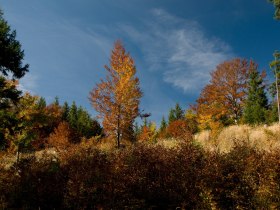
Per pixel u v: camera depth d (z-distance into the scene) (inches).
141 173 323.0
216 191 279.1
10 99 589.3
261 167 294.7
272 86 952.9
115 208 283.6
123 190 292.0
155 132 1300.4
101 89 802.2
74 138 1363.2
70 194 300.2
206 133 676.7
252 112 1085.8
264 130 535.5
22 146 766.5
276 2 809.5
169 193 294.2
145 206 291.0
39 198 319.3
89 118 1739.7
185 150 350.6
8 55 557.3
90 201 297.0
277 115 1012.5
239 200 271.3
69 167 373.1
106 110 795.4
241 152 339.6
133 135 823.7
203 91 1227.2
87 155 413.7
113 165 347.9
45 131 1582.2
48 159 421.7
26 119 765.9
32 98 786.8
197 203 273.4
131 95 792.3
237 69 1219.2
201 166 317.7
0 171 396.8
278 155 303.4
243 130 621.6
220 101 1202.0
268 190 263.0
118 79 805.9
